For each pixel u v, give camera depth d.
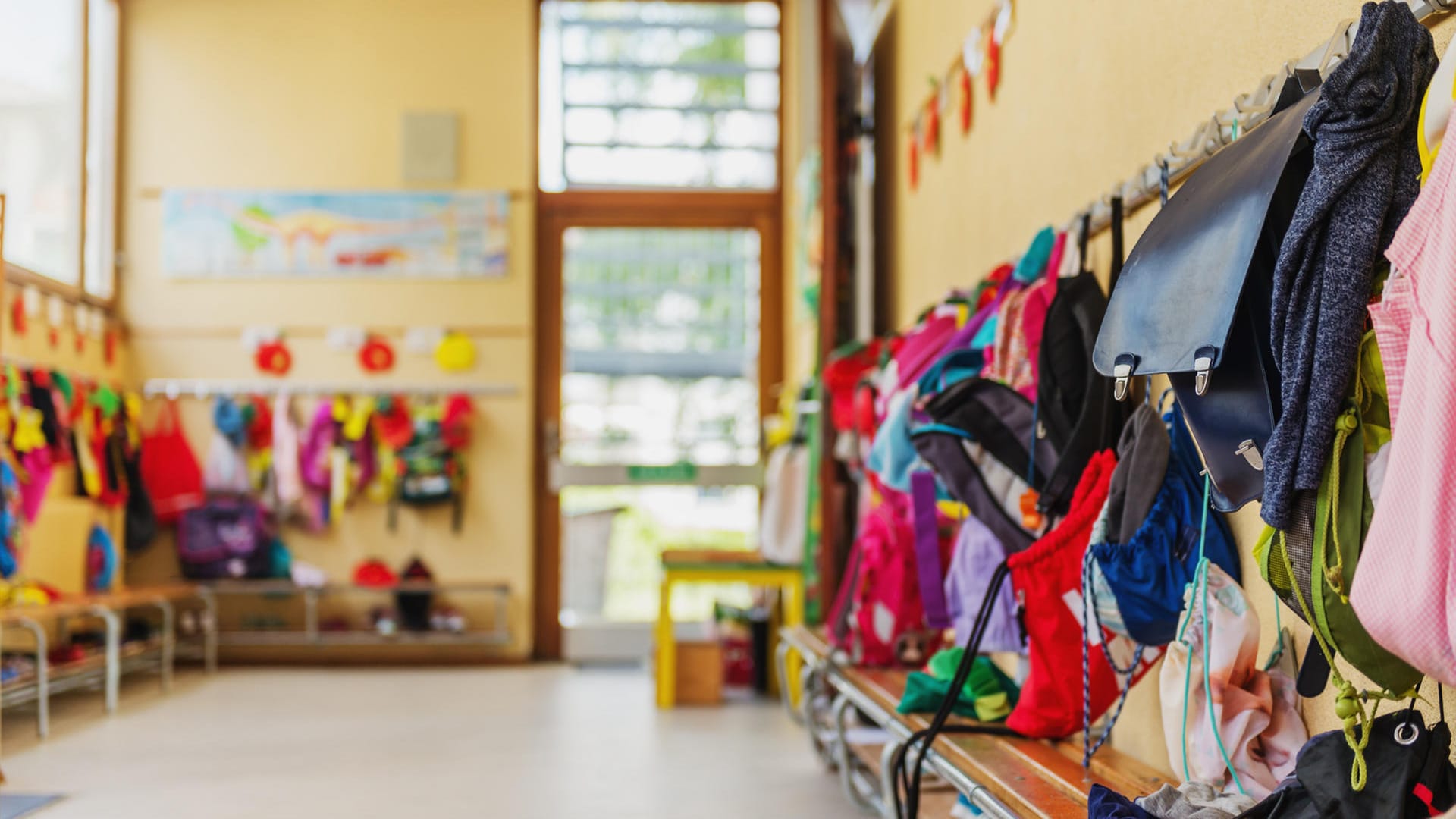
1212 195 1.95
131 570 7.62
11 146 6.28
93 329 7.20
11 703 5.05
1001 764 2.62
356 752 4.97
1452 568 1.37
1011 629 3.15
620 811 4.01
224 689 6.70
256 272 7.82
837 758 4.28
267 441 7.72
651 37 8.20
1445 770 1.64
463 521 7.82
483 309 7.91
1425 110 1.56
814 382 5.97
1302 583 1.68
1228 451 1.90
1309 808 1.71
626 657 7.86
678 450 8.14
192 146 7.86
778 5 8.20
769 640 6.73
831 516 5.81
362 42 7.97
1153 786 2.39
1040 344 3.03
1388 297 1.54
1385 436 1.61
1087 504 2.75
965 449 3.13
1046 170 3.69
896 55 5.80
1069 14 3.49
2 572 5.69
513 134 7.99
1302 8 2.23
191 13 7.91
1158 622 2.38
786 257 8.07
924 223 5.26
